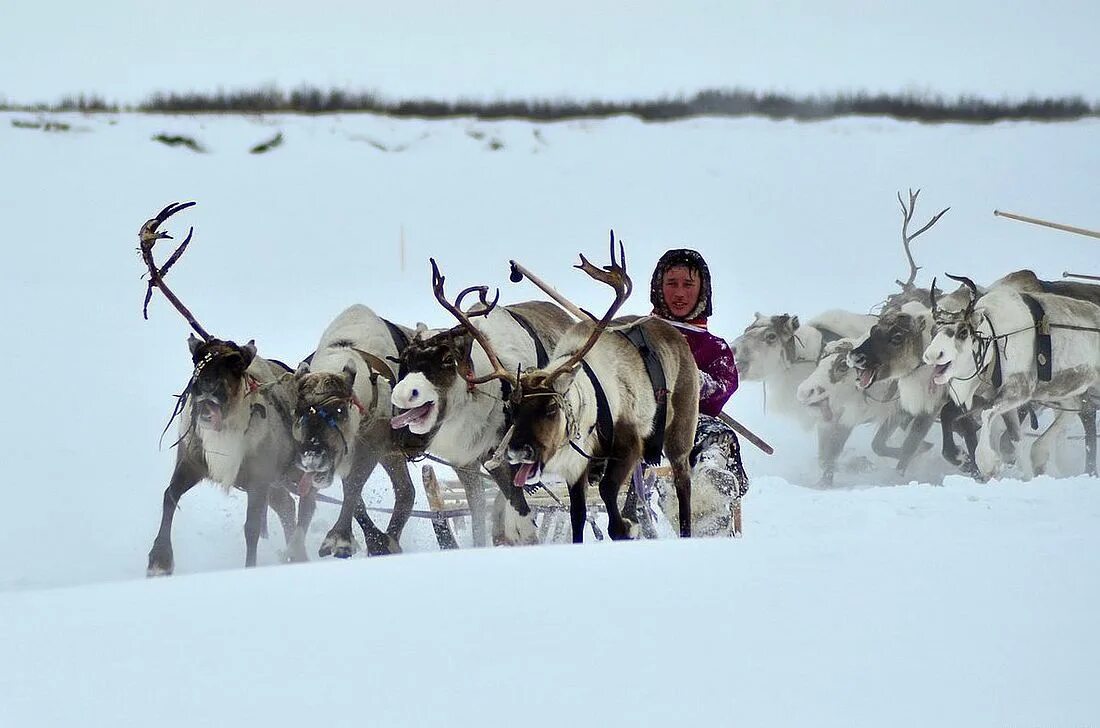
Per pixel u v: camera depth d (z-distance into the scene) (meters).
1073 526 30.80
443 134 156.12
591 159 151.00
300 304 92.25
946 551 24.98
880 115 193.75
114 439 54.94
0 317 80.38
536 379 32.06
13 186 122.19
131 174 130.38
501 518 38.41
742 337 65.94
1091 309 57.25
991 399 55.28
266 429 37.19
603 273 33.09
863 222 130.62
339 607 20.28
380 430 37.44
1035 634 18.36
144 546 39.53
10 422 56.75
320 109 179.00
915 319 59.12
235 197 125.81
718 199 136.88
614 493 33.16
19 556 37.50
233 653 17.78
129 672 17.02
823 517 39.56
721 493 35.94
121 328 80.38
